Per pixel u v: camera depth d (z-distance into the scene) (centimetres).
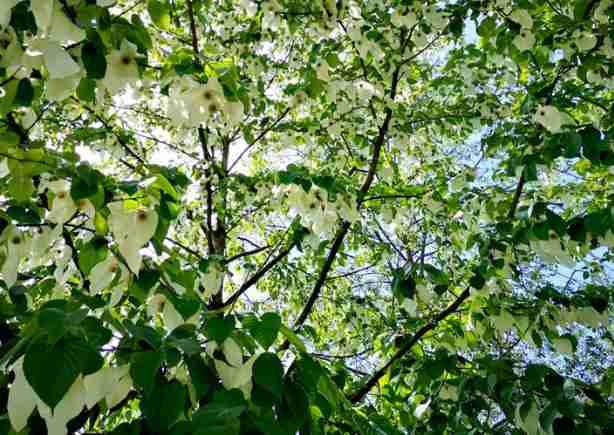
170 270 120
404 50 325
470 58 366
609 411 129
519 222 212
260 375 77
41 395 62
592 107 310
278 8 267
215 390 81
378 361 383
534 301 216
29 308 146
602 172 321
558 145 206
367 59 330
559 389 132
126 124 427
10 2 99
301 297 478
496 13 267
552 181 344
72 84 117
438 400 198
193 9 321
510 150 326
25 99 118
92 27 115
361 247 446
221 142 403
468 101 382
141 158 366
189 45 308
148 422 72
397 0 315
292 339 86
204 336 90
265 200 386
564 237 184
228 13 372
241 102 145
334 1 257
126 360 83
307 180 188
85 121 322
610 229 167
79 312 71
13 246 122
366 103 319
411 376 236
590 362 354
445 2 307
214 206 407
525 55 269
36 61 112
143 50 131
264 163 506
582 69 238
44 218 133
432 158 441
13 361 74
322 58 275
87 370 65
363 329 378
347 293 464
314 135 370
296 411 80
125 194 113
